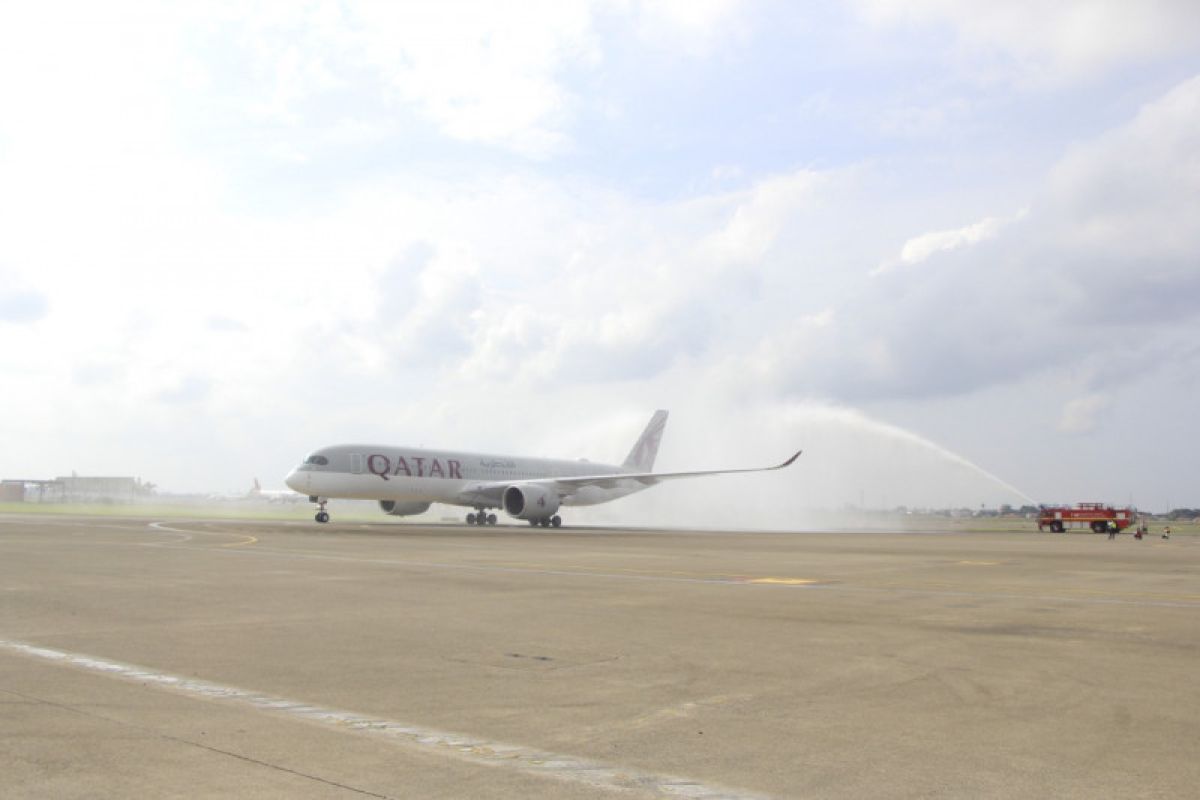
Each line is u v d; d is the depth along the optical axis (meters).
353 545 35.84
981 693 9.70
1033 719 8.55
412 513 72.44
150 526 51.69
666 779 6.72
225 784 6.44
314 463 62.00
